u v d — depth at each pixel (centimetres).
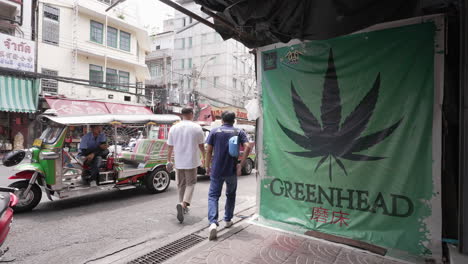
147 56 2853
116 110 1617
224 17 313
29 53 1280
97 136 577
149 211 496
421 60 282
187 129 430
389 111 298
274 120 386
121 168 579
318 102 346
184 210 437
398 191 292
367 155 310
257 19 274
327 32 266
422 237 278
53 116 514
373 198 306
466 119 244
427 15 279
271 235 339
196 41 3259
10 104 1212
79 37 1622
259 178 403
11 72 1210
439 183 272
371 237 304
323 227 338
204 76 3158
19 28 1359
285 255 285
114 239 366
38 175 501
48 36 1490
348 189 322
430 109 277
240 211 464
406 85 290
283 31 287
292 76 369
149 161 624
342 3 234
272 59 390
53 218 455
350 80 323
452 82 278
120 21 1797
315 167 347
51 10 1501
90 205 538
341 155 327
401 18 290
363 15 242
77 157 577
